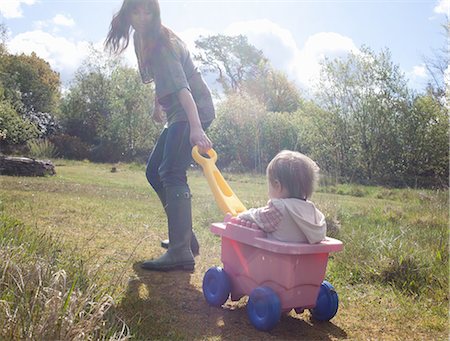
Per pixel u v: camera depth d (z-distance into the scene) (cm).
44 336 190
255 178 1748
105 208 662
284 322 283
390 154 2008
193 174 1683
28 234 366
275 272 267
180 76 364
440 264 399
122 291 310
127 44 387
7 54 3080
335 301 282
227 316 286
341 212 651
